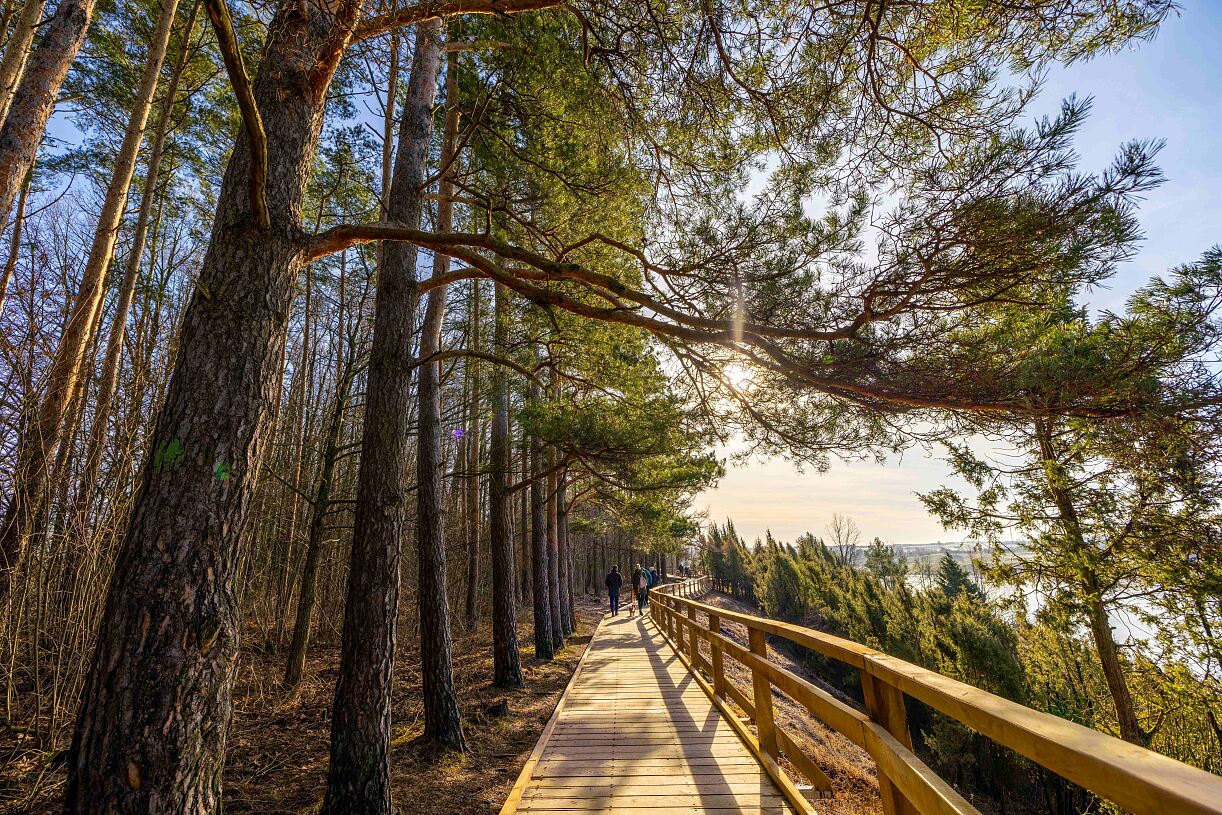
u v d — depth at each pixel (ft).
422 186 17.11
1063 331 11.69
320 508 26.61
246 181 8.30
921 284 10.09
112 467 15.88
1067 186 8.79
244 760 16.57
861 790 19.30
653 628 49.70
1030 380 9.52
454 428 52.19
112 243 21.25
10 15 19.93
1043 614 26.91
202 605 6.66
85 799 5.83
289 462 38.01
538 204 19.48
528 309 22.76
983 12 11.10
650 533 56.44
